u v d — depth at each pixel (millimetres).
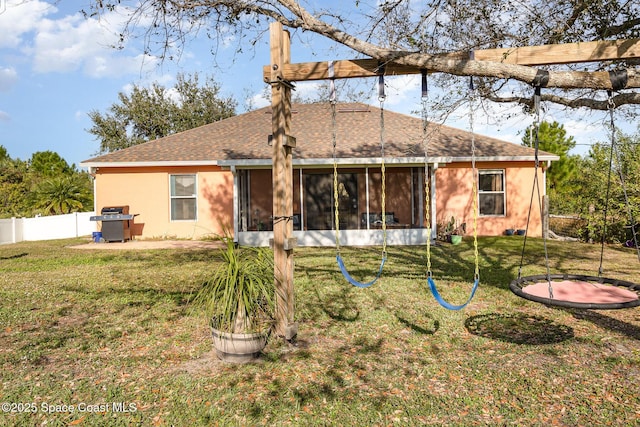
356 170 16188
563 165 22078
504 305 6398
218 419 3303
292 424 3217
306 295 6992
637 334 5078
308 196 16328
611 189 13219
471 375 4020
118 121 32156
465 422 3219
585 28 5473
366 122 18078
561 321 5652
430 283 4555
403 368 4188
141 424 3246
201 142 17156
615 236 13922
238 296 4395
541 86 4285
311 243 14430
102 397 3674
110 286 7984
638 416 3262
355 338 5039
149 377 4066
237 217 14586
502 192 15977
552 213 19344
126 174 16094
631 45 4070
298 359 4426
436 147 15711
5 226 16781
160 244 14641
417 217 16016
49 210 21156
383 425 3199
